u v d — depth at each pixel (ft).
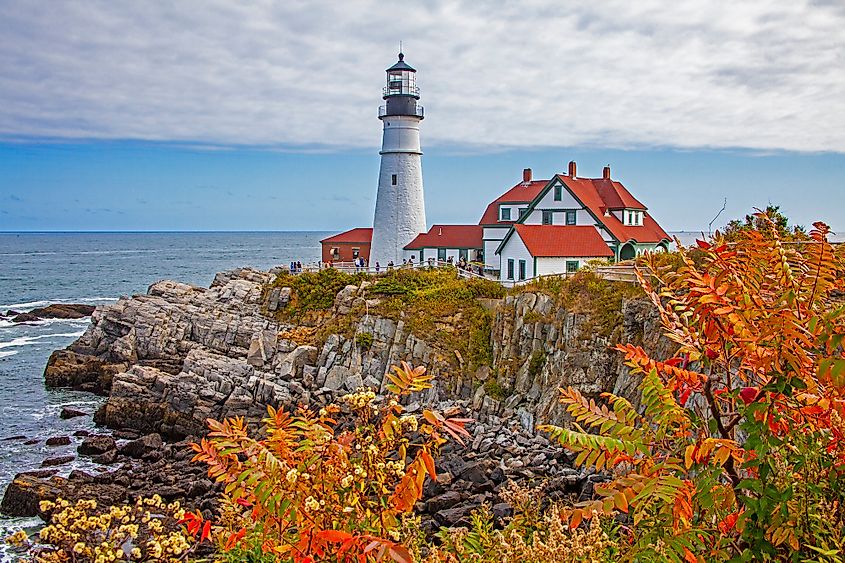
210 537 25.09
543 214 189.78
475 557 26.55
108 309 184.85
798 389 19.11
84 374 173.88
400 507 20.52
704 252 22.89
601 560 23.84
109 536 21.71
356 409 21.99
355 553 19.27
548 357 122.52
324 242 236.63
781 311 18.89
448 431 20.95
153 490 101.76
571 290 124.98
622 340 109.19
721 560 19.39
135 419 139.85
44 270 614.75
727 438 20.22
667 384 21.38
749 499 18.93
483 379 133.90
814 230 21.74
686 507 18.88
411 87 213.87
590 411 21.34
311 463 20.35
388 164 214.07
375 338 147.95
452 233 207.92
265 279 222.48
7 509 98.58
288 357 150.30
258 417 137.28
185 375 143.33
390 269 172.14
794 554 19.12
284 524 21.18
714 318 20.36
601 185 198.90
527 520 30.25
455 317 146.82
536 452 105.19
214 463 21.50
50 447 129.08
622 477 19.60
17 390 172.45
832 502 20.11
